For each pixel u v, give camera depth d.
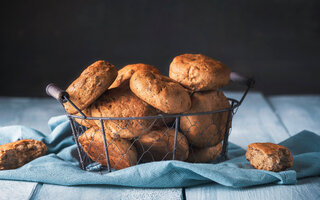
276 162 0.57
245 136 0.83
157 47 1.49
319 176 0.59
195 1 1.46
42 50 1.48
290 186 0.56
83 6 1.46
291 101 1.20
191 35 1.48
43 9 1.45
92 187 0.57
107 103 0.59
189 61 0.64
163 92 0.56
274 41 1.48
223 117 0.65
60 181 0.57
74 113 0.60
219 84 0.63
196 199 0.53
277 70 1.50
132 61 1.50
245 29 1.47
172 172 0.56
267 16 1.46
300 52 1.48
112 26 1.47
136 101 0.59
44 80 1.50
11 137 0.72
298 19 1.46
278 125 0.91
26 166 0.60
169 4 1.46
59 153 0.67
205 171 0.54
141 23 1.47
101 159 0.62
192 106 0.62
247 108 1.07
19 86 1.49
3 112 1.05
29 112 1.05
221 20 1.47
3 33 1.46
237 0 1.46
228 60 1.50
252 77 0.67
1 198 0.53
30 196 0.54
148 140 0.59
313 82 1.50
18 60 1.48
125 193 0.55
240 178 0.55
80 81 0.57
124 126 0.58
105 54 1.49
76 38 1.48
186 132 0.62
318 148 0.68
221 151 0.67
